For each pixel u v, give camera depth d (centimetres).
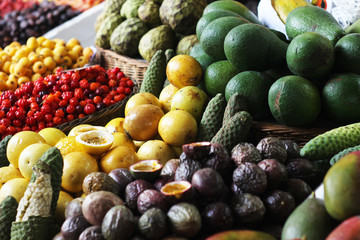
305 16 175
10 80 287
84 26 421
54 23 444
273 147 122
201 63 193
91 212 104
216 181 105
